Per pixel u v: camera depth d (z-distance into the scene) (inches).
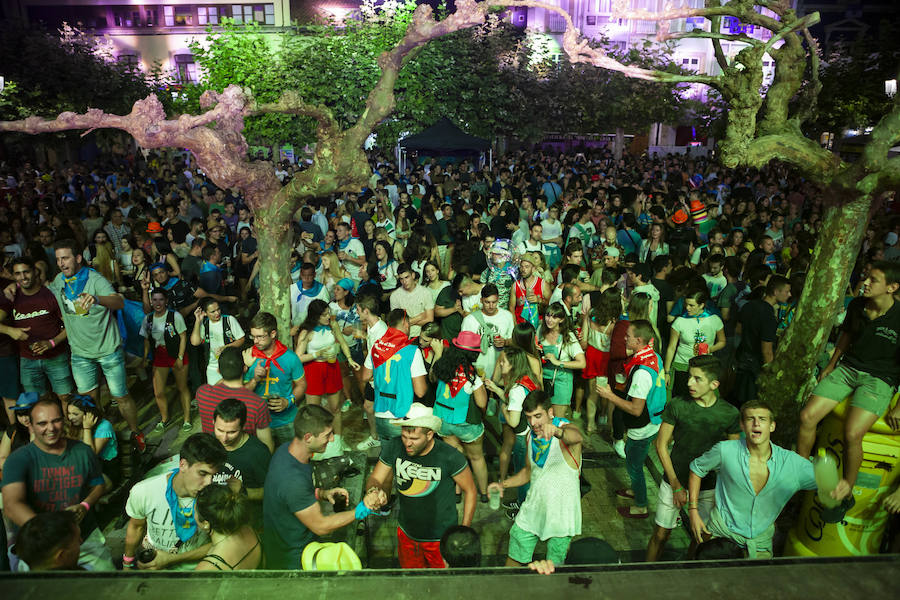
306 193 227.0
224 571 44.0
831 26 1582.2
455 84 1032.8
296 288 282.8
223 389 186.2
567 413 305.9
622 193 621.6
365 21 999.6
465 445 221.8
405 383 216.7
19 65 983.0
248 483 171.5
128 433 239.6
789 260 398.6
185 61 1706.4
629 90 1181.1
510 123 1126.4
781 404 225.8
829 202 210.2
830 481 146.9
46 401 146.4
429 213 515.8
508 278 328.5
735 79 203.2
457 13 195.8
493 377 259.8
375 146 1093.1
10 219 470.3
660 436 182.4
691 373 174.6
